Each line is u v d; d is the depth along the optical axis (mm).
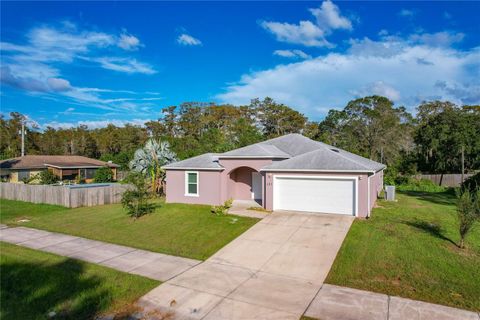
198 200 20719
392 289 8477
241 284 9023
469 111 51625
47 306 7895
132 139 69312
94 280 9164
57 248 12531
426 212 17469
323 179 16719
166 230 14602
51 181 32750
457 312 7281
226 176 20188
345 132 52969
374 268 9773
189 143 49250
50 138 71000
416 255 10594
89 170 41438
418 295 8109
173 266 10430
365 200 15836
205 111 73750
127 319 7250
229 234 13680
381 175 28031
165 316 7344
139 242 13102
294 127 62688
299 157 18281
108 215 18125
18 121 65062
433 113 57906
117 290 8570
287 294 8359
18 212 20062
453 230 13469
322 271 9797
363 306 7641
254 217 16234
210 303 7926
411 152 51625
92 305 7844
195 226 14977
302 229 13977
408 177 35469
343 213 16375
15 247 12562
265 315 7324
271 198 17703
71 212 19719
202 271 9992
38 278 9375
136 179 17344
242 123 54781
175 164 21391
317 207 16922
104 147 71312
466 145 41562
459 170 47000
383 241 12031
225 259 11016
